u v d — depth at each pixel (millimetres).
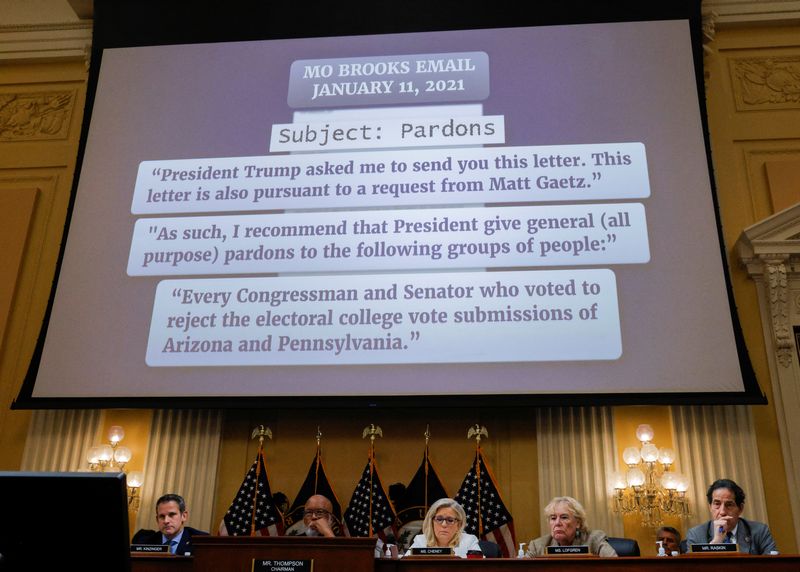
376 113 5719
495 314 5035
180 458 5375
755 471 5023
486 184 5398
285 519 5098
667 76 5656
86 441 5449
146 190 5637
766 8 6438
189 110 5879
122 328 5266
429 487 5152
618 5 5887
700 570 2773
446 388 4906
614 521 4980
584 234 5207
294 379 5008
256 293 5227
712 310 5008
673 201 5293
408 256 5230
